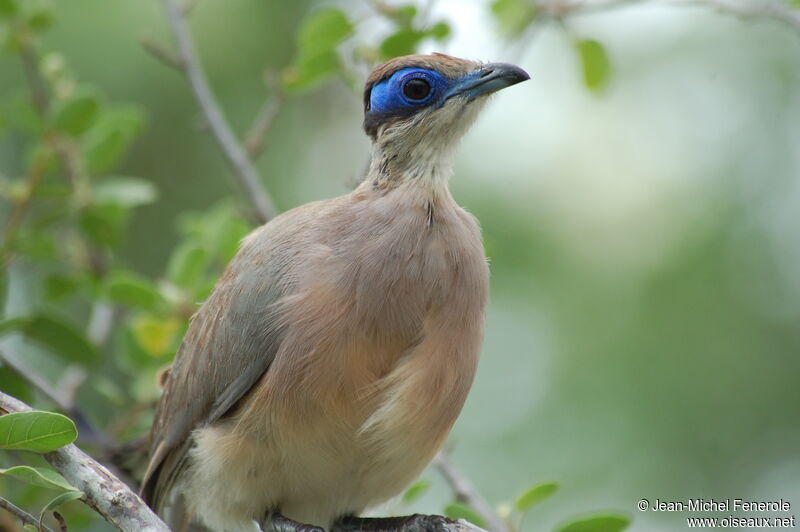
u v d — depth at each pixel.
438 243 9.08
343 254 8.92
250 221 12.33
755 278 14.18
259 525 9.63
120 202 12.04
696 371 13.89
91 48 14.93
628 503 13.83
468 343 9.11
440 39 11.73
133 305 11.36
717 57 15.40
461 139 9.97
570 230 14.80
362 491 9.44
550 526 13.88
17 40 12.05
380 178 9.84
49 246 11.82
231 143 11.83
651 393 13.89
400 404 8.76
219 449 9.24
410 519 9.40
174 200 15.80
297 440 8.87
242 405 9.34
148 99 15.32
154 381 11.63
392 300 8.80
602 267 14.53
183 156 15.71
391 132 9.87
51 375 14.18
